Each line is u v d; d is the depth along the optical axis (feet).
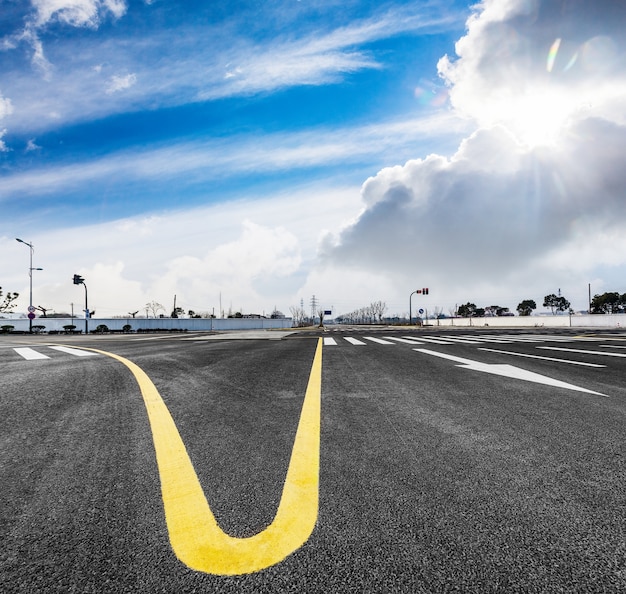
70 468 6.52
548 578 3.76
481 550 4.18
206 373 17.07
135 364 20.26
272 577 3.79
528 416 9.72
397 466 6.50
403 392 12.82
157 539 4.42
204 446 7.57
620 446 7.49
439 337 49.44
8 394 12.51
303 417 9.68
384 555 4.11
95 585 3.68
